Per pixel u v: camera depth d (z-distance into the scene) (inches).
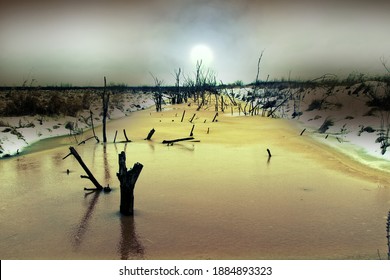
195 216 257.6
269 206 276.8
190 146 520.1
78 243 218.4
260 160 427.2
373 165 394.6
